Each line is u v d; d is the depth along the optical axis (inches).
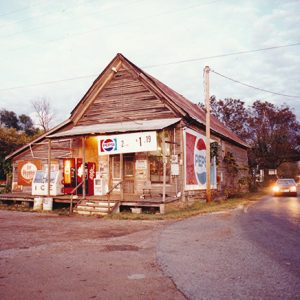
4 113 2878.9
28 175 952.9
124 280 230.8
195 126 801.6
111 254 305.9
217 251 305.1
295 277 227.3
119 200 631.2
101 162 812.0
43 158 929.5
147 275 241.9
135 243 354.3
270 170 2133.4
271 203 803.4
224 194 1002.7
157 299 194.9
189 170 736.3
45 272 251.4
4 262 281.0
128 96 812.6
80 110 866.1
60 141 890.7
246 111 2108.8
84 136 680.4
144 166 751.1
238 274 235.9
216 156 891.4
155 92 773.9
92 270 255.6
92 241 366.9
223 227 438.3
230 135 1194.6
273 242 337.1
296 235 373.1
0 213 663.1
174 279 228.7
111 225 483.5
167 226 459.8
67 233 419.2
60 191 754.8
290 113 2082.9
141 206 621.3
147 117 777.6
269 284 214.1
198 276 234.1
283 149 2049.7
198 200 778.2
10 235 406.6
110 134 650.8
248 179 1332.4
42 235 405.4
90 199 659.4
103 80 839.7
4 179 1472.7
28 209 724.7
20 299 197.0
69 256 299.6
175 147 714.8
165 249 317.7
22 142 1635.1
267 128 2091.5
